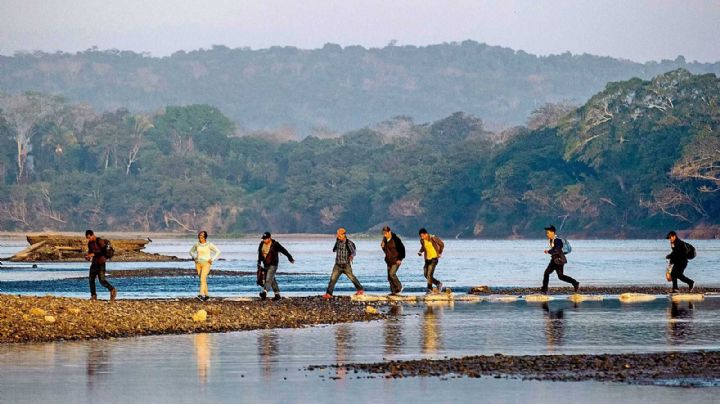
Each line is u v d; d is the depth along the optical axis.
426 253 143.25
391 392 66.94
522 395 65.44
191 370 76.06
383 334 98.06
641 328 102.19
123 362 79.75
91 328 98.81
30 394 66.69
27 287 171.00
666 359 78.56
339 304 129.25
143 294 154.62
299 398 65.25
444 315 117.19
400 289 142.50
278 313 114.62
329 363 79.31
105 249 125.94
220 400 64.75
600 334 97.19
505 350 86.44
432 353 84.88
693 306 128.12
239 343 91.19
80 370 76.00
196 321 105.56
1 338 92.50
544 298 140.50
